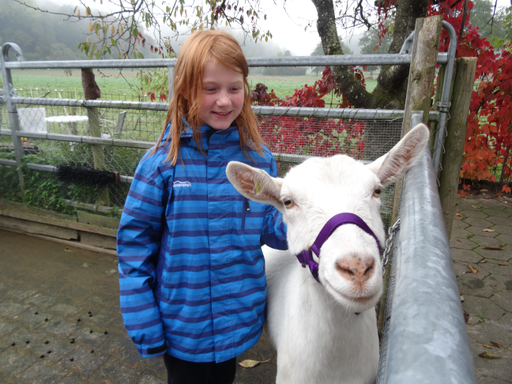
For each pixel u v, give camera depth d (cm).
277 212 166
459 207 532
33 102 406
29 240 440
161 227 157
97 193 407
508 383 219
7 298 320
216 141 150
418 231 75
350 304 100
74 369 240
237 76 142
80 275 359
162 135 152
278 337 172
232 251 153
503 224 468
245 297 157
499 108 518
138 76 513
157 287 155
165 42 496
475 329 268
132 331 142
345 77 362
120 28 438
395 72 340
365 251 102
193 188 147
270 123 287
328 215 116
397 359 46
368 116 251
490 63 477
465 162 555
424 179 114
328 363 135
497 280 335
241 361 246
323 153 278
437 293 53
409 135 133
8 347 260
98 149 392
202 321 153
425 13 339
